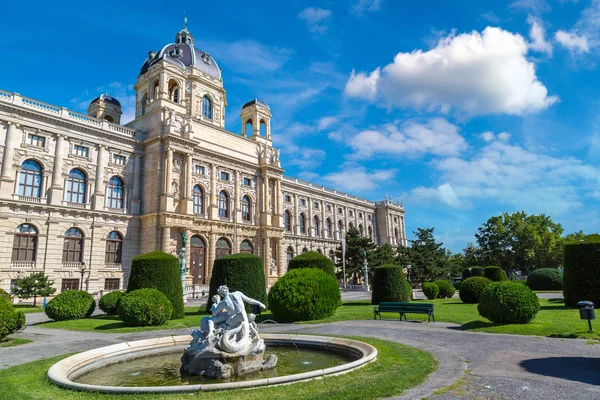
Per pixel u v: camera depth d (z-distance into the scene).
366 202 103.44
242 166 64.31
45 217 42.81
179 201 53.50
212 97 68.94
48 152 44.25
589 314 16.14
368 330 19.56
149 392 8.77
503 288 19.19
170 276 26.42
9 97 42.03
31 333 21.33
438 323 21.91
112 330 21.66
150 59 66.56
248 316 12.56
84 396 8.81
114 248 48.94
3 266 39.12
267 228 64.94
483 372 10.77
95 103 63.47
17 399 8.66
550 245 83.56
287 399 8.16
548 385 9.34
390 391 8.88
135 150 52.69
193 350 11.84
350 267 71.12
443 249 66.38
